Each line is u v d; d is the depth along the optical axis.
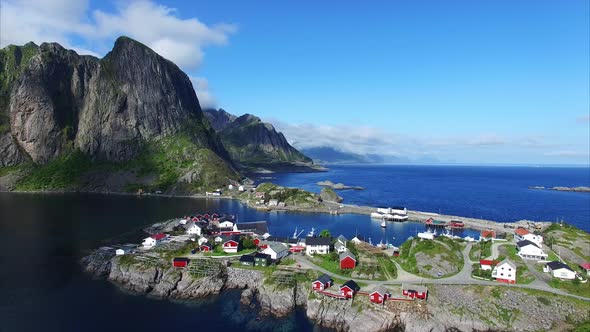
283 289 82.94
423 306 74.56
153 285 90.81
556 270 83.31
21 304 80.88
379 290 76.81
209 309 80.31
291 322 75.25
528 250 94.62
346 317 73.81
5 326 71.56
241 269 94.50
